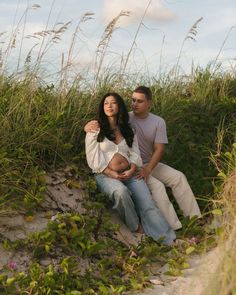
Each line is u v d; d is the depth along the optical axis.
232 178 5.64
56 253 5.17
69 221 5.46
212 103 8.98
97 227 5.72
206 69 9.90
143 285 4.90
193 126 8.14
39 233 5.12
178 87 9.27
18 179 5.70
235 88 9.79
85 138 6.36
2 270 4.81
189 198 6.32
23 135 6.28
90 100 7.21
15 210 5.47
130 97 7.87
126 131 6.00
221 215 5.48
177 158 7.32
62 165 6.37
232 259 3.96
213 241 5.54
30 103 6.58
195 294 4.45
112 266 5.27
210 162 7.32
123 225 5.95
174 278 5.02
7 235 5.20
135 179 5.98
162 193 6.07
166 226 5.83
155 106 8.19
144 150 6.32
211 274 4.18
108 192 5.82
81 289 4.79
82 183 6.23
